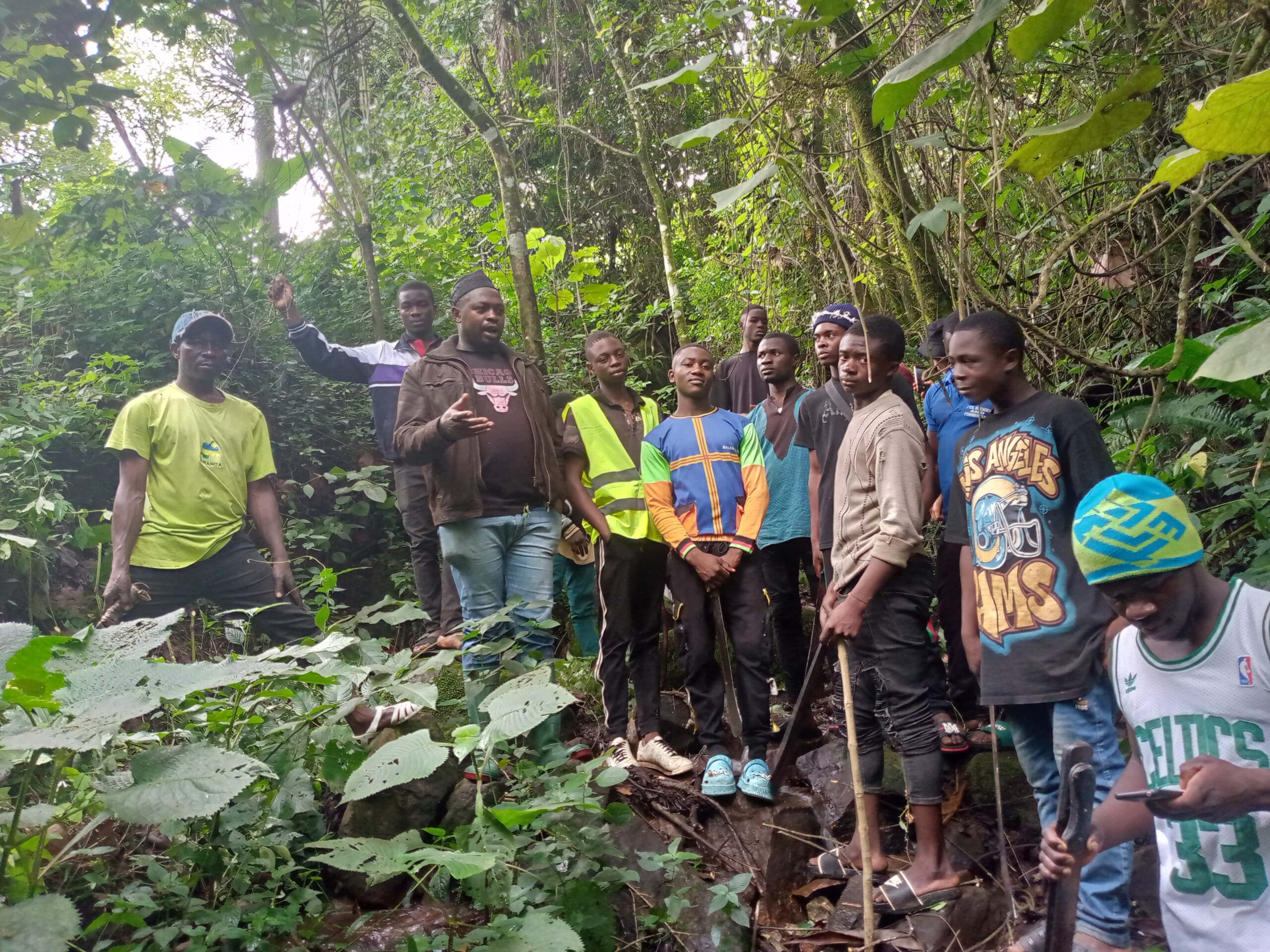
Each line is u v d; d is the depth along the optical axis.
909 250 3.22
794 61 2.90
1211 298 3.11
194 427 3.58
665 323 8.12
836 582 2.93
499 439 3.45
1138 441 2.29
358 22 4.11
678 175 7.17
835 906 2.83
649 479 3.58
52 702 1.83
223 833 2.39
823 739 3.80
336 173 5.62
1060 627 2.26
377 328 4.89
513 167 4.39
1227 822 1.45
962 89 2.73
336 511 5.73
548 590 3.52
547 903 2.32
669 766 3.44
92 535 4.36
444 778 2.91
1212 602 1.54
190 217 4.62
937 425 3.78
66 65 2.59
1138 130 3.24
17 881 1.90
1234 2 2.62
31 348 5.36
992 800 3.21
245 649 3.13
